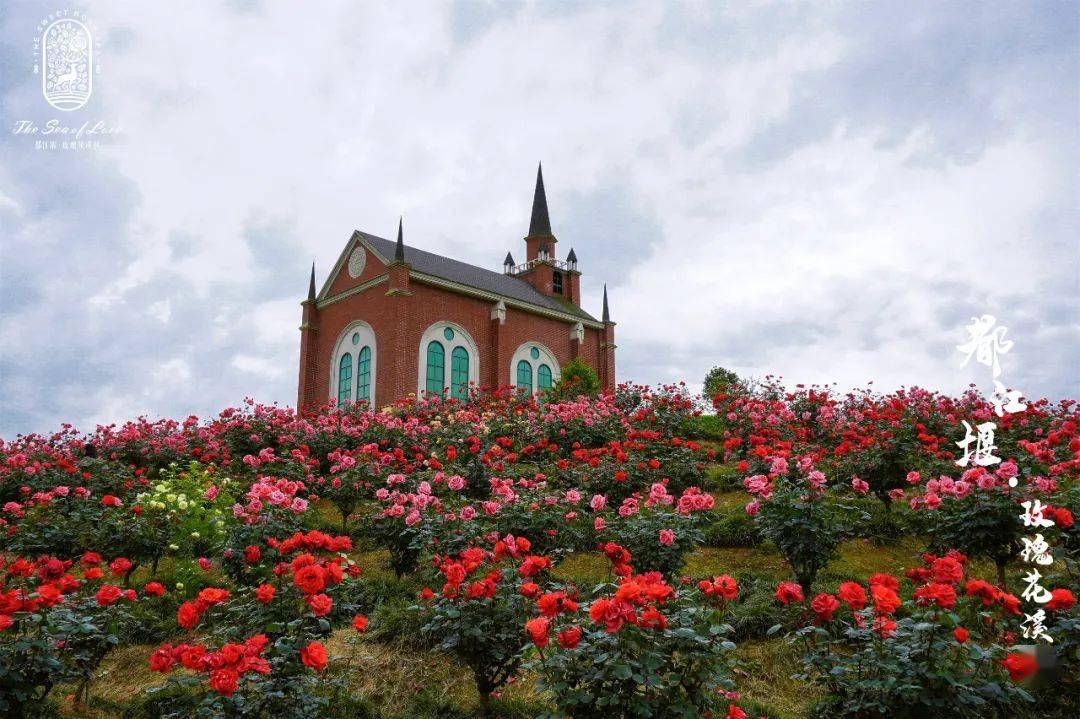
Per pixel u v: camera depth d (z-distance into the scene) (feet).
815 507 18.29
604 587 14.39
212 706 11.14
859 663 11.24
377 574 22.41
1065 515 14.96
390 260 89.25
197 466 33.12
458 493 27.71
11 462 32.24
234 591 21.06
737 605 17.79
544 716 10.70
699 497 18.20
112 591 13.43
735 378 90.22
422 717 14.19
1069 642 11.94
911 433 29.35
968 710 10.57
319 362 100.89
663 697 10.11
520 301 101.19
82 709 14.14
